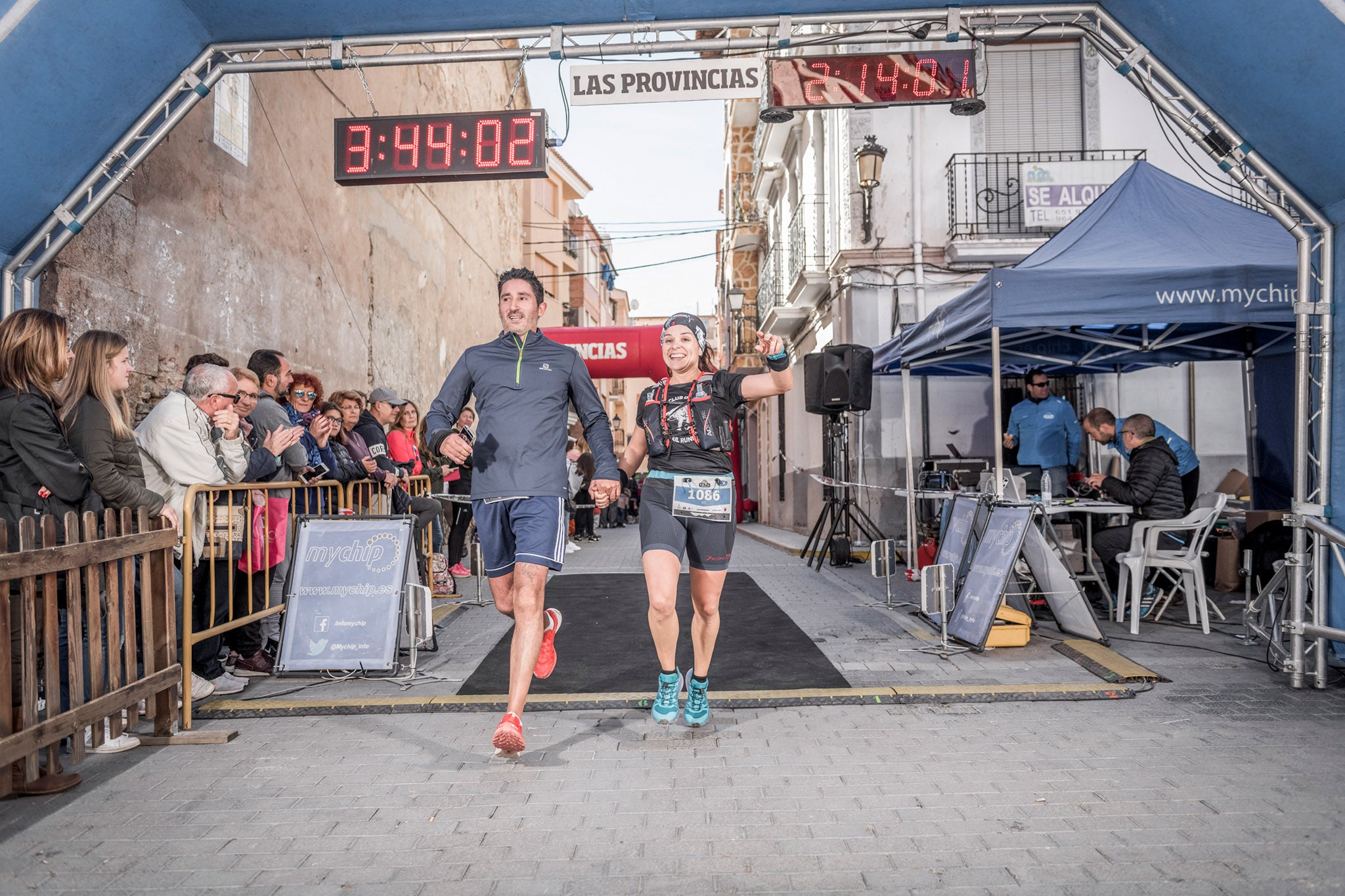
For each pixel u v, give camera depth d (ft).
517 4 15.84
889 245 38.81
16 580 10.01
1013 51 38.55
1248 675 15.37
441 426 11.87
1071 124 38.52
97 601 10.97
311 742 12.15
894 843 8.64
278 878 8.02
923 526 33.12
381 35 16.28
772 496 69.00
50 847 8.70
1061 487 27.91
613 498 11.85
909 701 13.91
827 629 19.81
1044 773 10.57
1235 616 21.08
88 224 17.04
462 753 11.61
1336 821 9.02
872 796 9.92
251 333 24.58
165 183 20.02
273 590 17.19
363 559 15.98
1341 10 12.04
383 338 37.63
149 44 14.69
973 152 38.42
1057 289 19.16
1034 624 19.79
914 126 38.63
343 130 18.71
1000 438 19.76
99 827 9.21
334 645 15.42
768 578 29.53
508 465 11.83
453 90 49.01
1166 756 11.16
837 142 41.75
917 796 9.89
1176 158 38.40
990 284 19.36
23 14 12.56
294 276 27.81
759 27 16.58
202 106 21.84
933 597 17.49
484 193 59.88
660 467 12.39
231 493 14.21
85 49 13.65
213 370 14.37
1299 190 15.11
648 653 17.53
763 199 64.59
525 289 12.41
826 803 9.73
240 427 16.12
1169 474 20.22
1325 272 15.06
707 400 12.16
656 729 12.57
